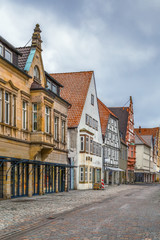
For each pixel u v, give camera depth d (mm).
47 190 28844
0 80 20703
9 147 21703
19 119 23484
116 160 62812
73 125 39844
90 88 45281
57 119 31594
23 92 23922
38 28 27078
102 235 9352
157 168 121062
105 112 57781
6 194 21203
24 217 13258
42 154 26875
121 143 67438
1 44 21625
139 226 11016
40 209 16234
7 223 11672
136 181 89562
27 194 24469
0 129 20688
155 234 9586
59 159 31812
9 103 22297
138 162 91750
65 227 10766
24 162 23203
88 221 12133
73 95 43031
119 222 11875
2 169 21234
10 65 21938
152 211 15727
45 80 28375
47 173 28891
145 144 93938
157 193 32406
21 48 26812
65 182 33625
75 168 39656
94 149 46812
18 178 23172
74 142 39656
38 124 24969
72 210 16031
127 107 77438
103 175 52344
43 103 25391
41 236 9203
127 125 75000
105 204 19438
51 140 26953
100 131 51125
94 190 38031
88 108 44312
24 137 24156
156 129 115812
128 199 23766
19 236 9242
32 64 25859
